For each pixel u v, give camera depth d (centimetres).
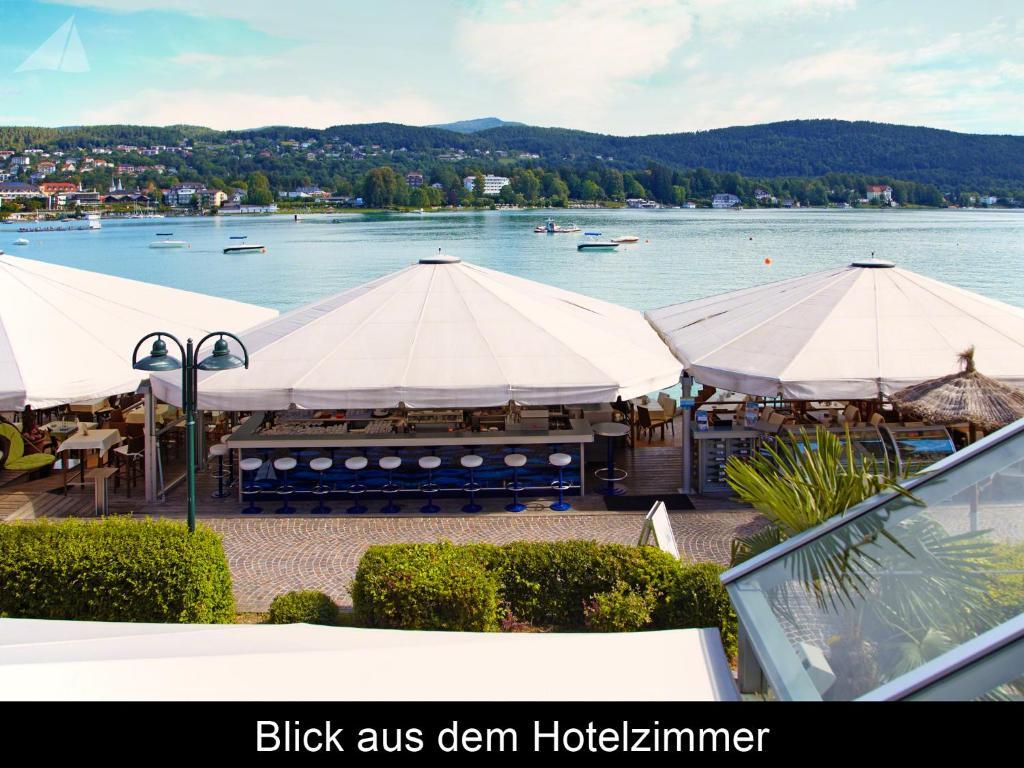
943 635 355
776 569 454
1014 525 409
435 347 1304
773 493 570
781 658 383
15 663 400
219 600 820
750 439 1326
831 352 1277
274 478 1314
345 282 5600
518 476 1323
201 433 1458
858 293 1441
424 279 1541
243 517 1253
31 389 1185
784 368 1247
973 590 374
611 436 1357
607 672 388
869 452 1212
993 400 1072
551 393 1214
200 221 17812
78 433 1362
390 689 367
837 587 418
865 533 447
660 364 1326
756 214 19350
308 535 1174
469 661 395
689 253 7700
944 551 407
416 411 1396
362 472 1312
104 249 9069
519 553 801
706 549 1107
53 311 1387
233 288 5306
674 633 432
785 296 1516
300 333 1359
